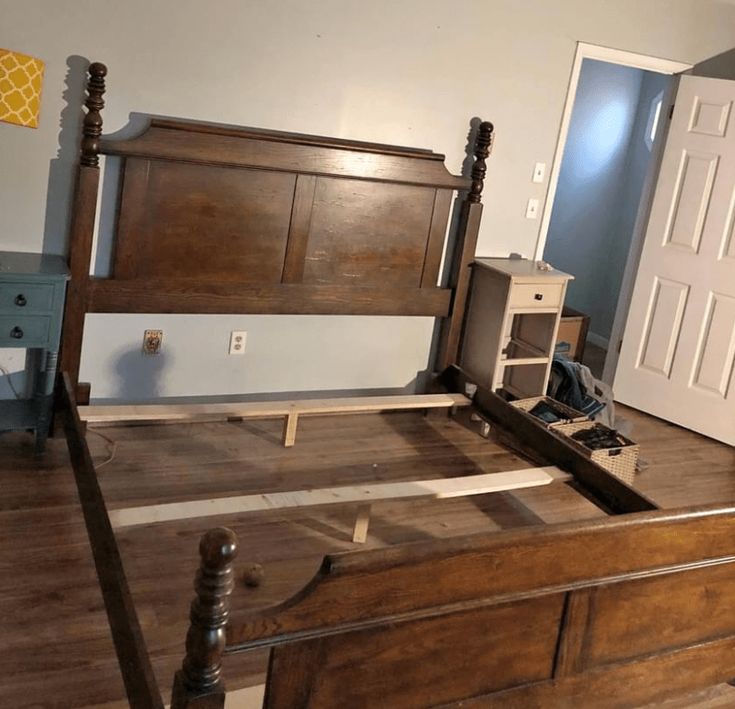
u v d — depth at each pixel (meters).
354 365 4.59
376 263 4.36
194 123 3.86
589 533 2.08
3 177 3.62
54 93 3.61
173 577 2.90
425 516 3.57
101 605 2.68
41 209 3.71
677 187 4.99
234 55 3.88
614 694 2.33
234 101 3.94
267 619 1.77
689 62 5.07
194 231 3.90
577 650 2.21
